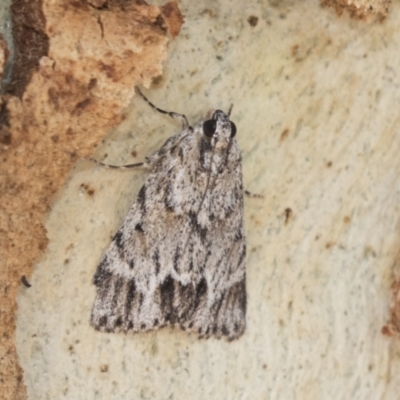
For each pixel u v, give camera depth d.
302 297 0.14
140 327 0.13
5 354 0.13
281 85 0.13
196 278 0.13
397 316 0.14
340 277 0.14
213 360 0.13
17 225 0.12
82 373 0.13
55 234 0.13
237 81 0.13
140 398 0.13
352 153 0.14
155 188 0.13
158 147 0.13
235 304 0.13
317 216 0.14
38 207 0.13
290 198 0.14
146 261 0.13
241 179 0.13
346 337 0.14
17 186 0.12
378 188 0.14
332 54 0.14
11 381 0.13
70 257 0.13
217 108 0.13
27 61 0.12
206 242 0.13
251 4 0.13
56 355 0.13
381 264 0.14
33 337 0.13
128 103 0.13
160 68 0.13
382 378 0.14
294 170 0.14
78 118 0.12
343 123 0.14
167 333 0.13
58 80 0.12
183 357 0.13
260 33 0.13
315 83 0.14
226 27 0.13
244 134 0.13
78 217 0.13
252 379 0.14
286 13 0.13
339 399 0.14
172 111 0.13
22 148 0.12
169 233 0.13
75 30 0.12
